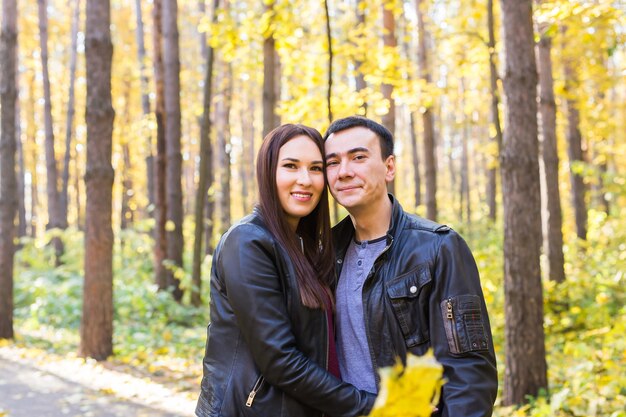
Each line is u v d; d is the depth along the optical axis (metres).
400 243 1.92
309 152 1.98
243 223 1.90
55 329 9.41
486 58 8.06
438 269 1.82
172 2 11.47
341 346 1.99
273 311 1.78
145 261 14.53
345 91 7.70
